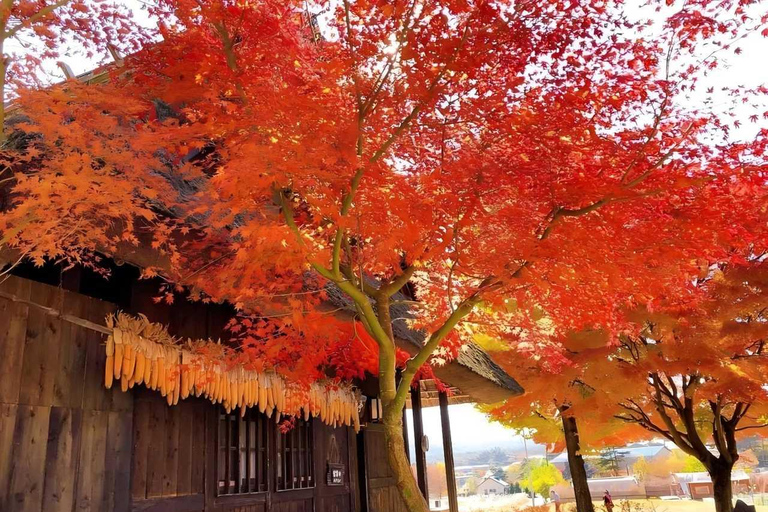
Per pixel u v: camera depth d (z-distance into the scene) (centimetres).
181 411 495
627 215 333
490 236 345
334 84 295
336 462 777
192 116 339
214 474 522
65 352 373
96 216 305
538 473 4675
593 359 932
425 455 932
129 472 417
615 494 4397
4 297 316
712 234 332
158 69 319
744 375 805
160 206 339
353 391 709
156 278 482
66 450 363
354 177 291
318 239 359
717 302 796
